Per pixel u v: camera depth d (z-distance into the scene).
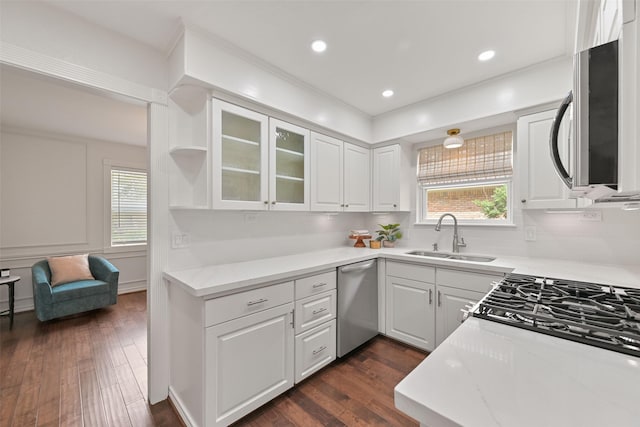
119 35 1.79
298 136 2.52
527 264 2.10
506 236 2.57
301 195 2.53
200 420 1.54
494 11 1.63
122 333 3.03
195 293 1.49
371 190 3.29
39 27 1.53
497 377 0.63
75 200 4.10
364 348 2.59
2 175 3.57
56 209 3.95
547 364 0.68
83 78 1.66
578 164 0.53
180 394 1.79
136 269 4.66
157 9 1.61
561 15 1.66
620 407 0.52
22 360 2.46
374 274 2.74
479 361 0.70
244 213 2.41
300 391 1.98
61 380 2.16
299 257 2.58
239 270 1.97
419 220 3.21
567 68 2.05
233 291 1.65
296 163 2.50
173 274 1.86
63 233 4.00
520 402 0.54
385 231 3.30
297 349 2.00
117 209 4.50
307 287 2.08
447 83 2.49
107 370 2.30
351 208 3.03
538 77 2.17
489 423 0.49
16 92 2.61
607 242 2.11
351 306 2.44
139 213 4.73
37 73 1.53
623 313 1.00
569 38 1.87
